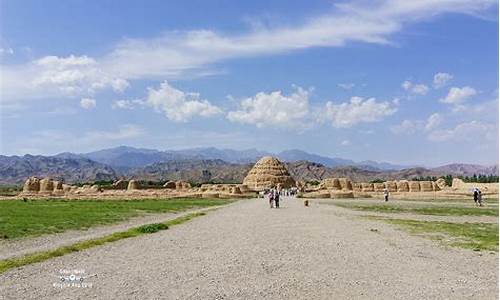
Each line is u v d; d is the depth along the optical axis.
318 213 62.03
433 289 16.28
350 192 143.00
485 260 22.69
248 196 148.12
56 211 59.84
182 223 44.56
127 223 43.50
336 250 25.70
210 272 19.00
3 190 196.25
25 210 61.75
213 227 40.12
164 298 14.73
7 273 18.52
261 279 17.69
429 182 162.75
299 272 19.14
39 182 156.00
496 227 40.81
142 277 17.89
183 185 177.12
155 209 68.94
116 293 15.32
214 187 167.88
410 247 27.27
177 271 19.17
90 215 52.81
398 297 15.12
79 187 163.38
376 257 23.28
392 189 162.50
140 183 174.50
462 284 17.11
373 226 41.62
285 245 27.77
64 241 28.98
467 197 130.75
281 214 59.56
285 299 14.73
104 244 27.94
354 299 14.85
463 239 31.62
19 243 27.84
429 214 60.53
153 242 29.06
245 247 26.80
